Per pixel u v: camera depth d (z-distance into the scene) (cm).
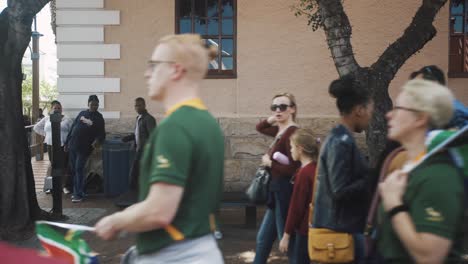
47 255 265
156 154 241
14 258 244
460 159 235
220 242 704
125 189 1020
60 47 1035
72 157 993
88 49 1034
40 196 1061
